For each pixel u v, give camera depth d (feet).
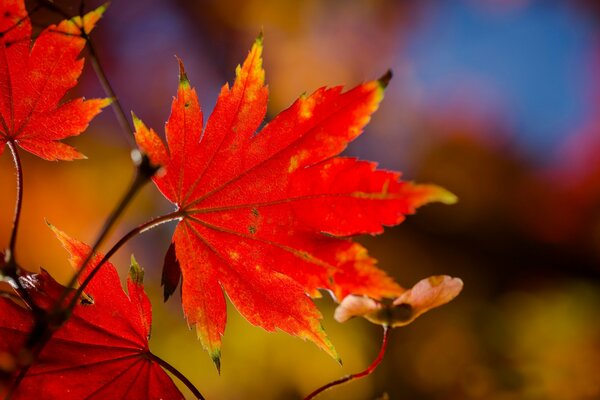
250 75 1.05
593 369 2.49
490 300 3.30
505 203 3.60
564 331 2.78
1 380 0.99
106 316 1.04
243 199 1.05
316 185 1.03
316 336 1.04
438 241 3.47
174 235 1.05
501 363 2.75
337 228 1.03
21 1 1.03
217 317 1.05
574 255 3.42
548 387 2.46
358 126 1.03
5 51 1.03
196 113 1.05
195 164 1.05
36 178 2.93
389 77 1.03
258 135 1.05
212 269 1.05
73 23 1.04
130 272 1.06
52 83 1.04
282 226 1.04
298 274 1.04
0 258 1.01
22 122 1.04
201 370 2.91
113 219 0.93
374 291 1.02
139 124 1.04
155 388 1.04
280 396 2.91
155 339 2.91
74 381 1.02
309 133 1.04
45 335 0.96
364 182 1.02
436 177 3.77
